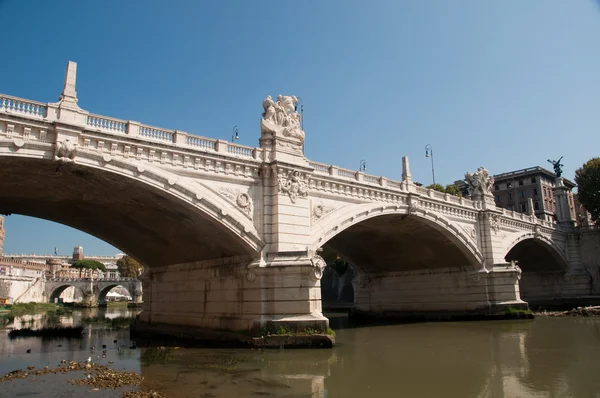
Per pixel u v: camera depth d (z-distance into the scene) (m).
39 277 100.69
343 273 85.19
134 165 23.19
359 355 24.91
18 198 27.23
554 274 68.94
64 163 21.33
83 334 37.53
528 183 99.38
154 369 20.69
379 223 40.47
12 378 18.66
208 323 31.25
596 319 45.56
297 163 29.73
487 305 46.00
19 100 20.55
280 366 21.50
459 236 44.56
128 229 32.97
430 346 28.72
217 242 28.97
